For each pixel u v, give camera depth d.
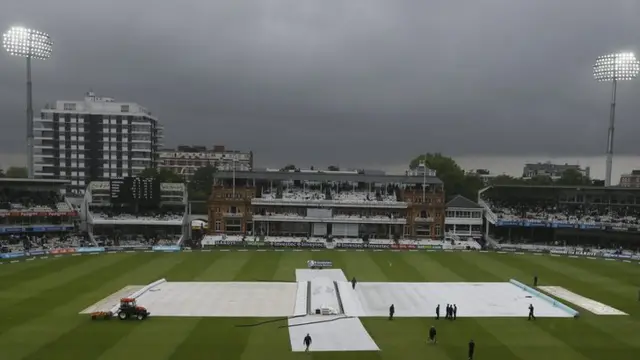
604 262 95.62
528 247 112.38
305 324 54.25
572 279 79.62
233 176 119.69
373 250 106.81
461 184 174.88
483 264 91.94
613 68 116.00
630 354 45.97
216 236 114.56
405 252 104.81
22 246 98.75
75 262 88.25
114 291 67.56
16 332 49.91
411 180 124.62
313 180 124.19
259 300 64.12
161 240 111.19
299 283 73.06
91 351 44.94
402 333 51.53
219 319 55.72
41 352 44.53
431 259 96.62
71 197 127.12
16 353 44.22
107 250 101.38
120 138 177.00
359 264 90.12
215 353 44.97
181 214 118.31
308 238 114.88
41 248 99.00
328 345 47.59
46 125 174.00
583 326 54.50
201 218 132.38
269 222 119.44
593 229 114.81
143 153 178.62
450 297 67.06
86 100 182.50
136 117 177.25
